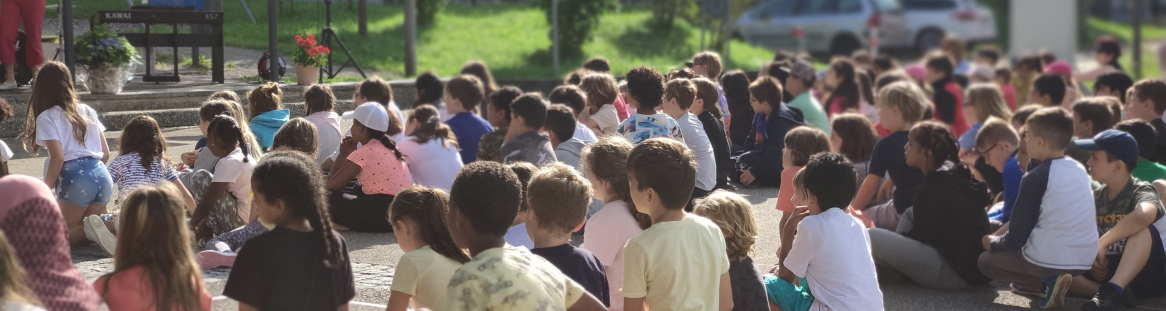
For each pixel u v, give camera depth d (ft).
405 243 10.57
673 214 10.11
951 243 15.40
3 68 25.34
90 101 24.99
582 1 50.65
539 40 56.24
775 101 24.62
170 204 8.54
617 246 11.60
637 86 17.13
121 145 16.20
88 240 16.08
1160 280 15.21
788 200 16.92
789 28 67.87
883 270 16.02
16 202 8.11
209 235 16.17
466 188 8.71
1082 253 14.38
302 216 8.70
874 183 18.10
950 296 15.43
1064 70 34.65
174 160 21.62
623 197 11.78
